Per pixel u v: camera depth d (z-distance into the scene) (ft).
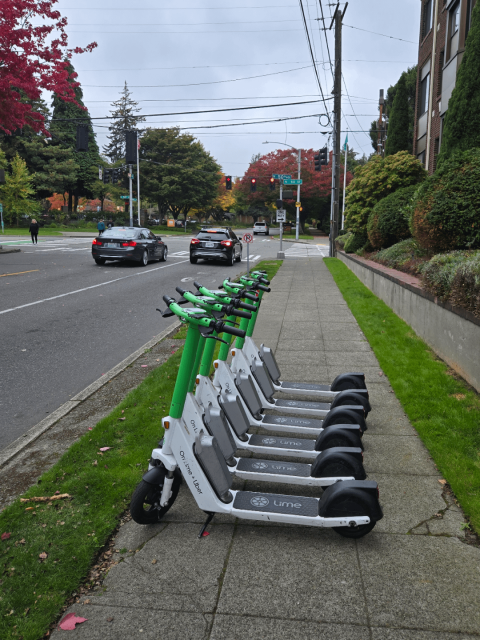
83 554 9.55
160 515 10.80
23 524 10.59
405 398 17.34
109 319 32.60
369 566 9.27
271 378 17.35
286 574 9.09
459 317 19.58
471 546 9.77
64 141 187.01
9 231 146.82
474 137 35.32
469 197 26.21
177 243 120.98
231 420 13.23
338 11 75.82
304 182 194.29
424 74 68.13
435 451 13.46
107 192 201.67
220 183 267.39
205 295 11.73
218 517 10.95
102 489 11.84
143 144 213.05
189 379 10.24
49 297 40.04
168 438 10.34
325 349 24.54
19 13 50.11
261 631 7.82
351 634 7.74
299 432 14.43
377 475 12.54
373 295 40.65
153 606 8.38
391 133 70.08
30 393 19.49
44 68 55.47
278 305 37.47
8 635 7.73
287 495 10.80
